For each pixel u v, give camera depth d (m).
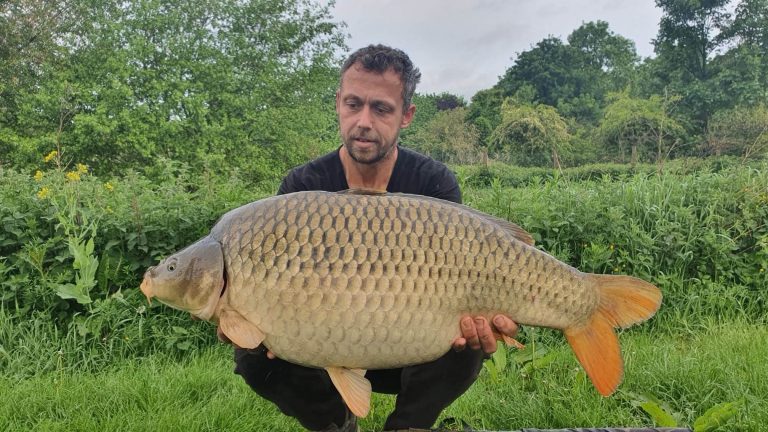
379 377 2.36
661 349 3.37
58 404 2.72
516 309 1.76
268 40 16.44
